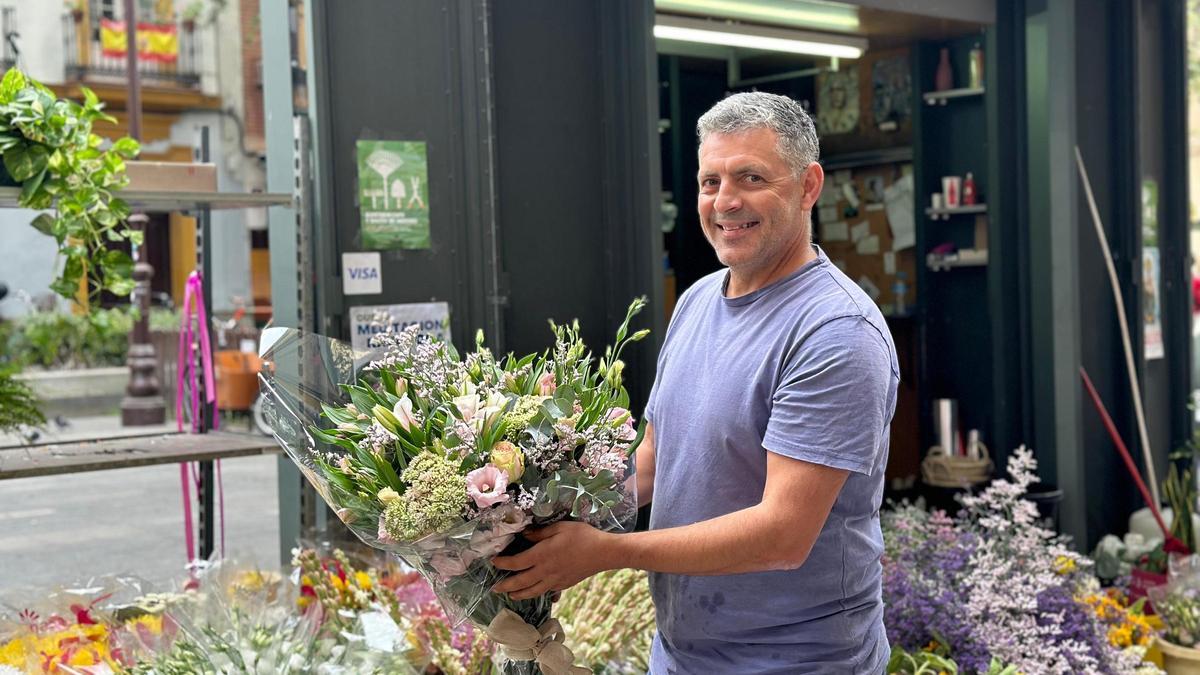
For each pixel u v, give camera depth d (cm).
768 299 199
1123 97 518
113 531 738
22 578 613
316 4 321
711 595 201
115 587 275
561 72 369
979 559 345
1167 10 550
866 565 200
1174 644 377
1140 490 512
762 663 198
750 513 185
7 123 275
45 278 1528
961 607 326
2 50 1656
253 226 1731
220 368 1238
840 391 184
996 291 492
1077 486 480
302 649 237
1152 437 538
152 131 1755
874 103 547
